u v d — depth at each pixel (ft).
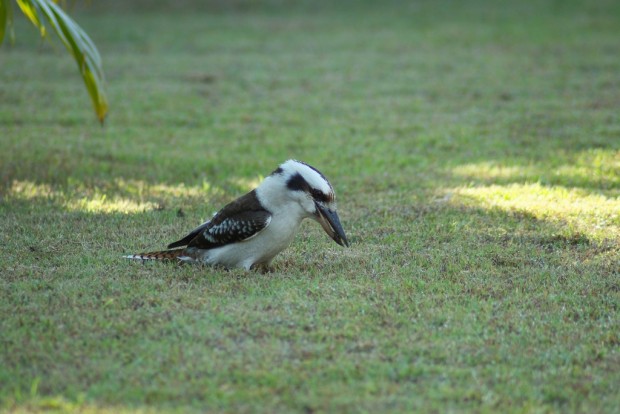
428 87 77.41
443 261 35.86
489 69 84.58
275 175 33.96
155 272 34.06
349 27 109.91
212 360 25.86
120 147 58.49
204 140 60.90
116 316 29.30
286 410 23.06
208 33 105.70
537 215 42.19
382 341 27.40
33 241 37.96
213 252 34.86
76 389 24.16
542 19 113.39
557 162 52.70
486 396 23.76
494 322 29.17
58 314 29.40
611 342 27.78
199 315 29.35
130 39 101.24
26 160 52.95
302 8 124.77
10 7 44.68
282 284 32.71
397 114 68.18
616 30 104.63
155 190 48.16
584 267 35.04
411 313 29.86
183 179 50.93
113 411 22.88
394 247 37.96
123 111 69.05
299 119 67.15
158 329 28.17
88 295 31.32
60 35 41.98
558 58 89.10
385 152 57.26
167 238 39.01
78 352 26.43
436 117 66.80
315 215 33.96
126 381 24.66
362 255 36.86
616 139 57.88
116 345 26.84
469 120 65.41
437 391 24.12
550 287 32.71
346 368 25.32
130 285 32.40
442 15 118.42
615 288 32.65
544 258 36.29
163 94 74.90
